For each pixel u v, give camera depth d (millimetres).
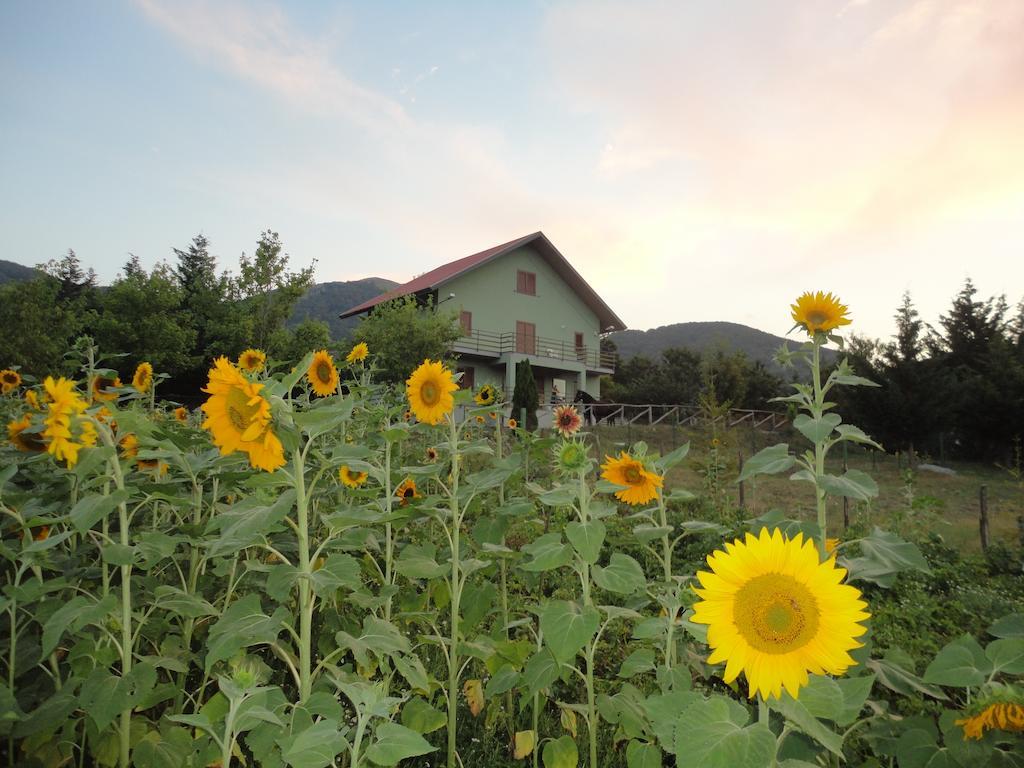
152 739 2230
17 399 5027
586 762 2797
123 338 24828
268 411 2029
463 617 3025
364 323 27141
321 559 3398
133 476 2924
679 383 48875
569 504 2457
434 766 2812
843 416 20562
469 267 31500
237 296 28469
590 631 2107
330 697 2031
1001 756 1786
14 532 3232
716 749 1346
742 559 1387
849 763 2424
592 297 37094
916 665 3822
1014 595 5762
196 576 2930
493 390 5617
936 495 12922
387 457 3102
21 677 2789
